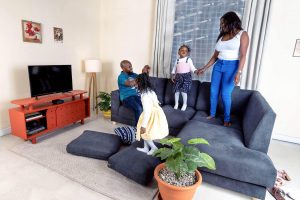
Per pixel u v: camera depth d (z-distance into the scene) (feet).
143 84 6.32
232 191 5.94
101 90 14.43
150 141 6.59
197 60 11.19
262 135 5.66
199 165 4.53
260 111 6.02
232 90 8.38
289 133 9.93
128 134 8.12
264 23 9.05
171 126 8.91
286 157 8.22
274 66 9.68
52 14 10.30
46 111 8.76
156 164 6.11
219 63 8.08
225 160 5.42
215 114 9.09
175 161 4.53
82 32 12.25
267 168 5.08
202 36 10.83
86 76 13.01
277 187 6.13
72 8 11.35
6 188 5.64
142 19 12.23
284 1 8.98
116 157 6.49
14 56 8.93
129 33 12.81
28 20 9.25
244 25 9.51
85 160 7.16
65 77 10.23
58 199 5.31
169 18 11.05
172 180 4.88
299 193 5.98
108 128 10.36
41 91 9.11
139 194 5.61
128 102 9.94
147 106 6.14
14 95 9.19
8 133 9.17
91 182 6.01
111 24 13.25
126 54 13.20
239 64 7.60
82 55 12.51
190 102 10.27
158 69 11.85
